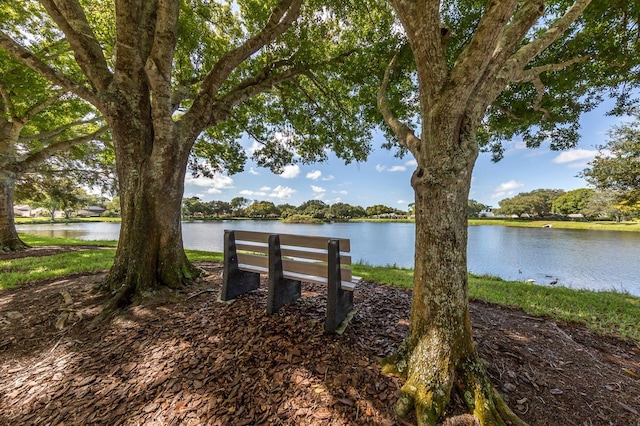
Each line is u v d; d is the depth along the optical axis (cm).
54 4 322
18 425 172
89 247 945
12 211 881
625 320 350
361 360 212
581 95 496
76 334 271
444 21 478
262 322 261
